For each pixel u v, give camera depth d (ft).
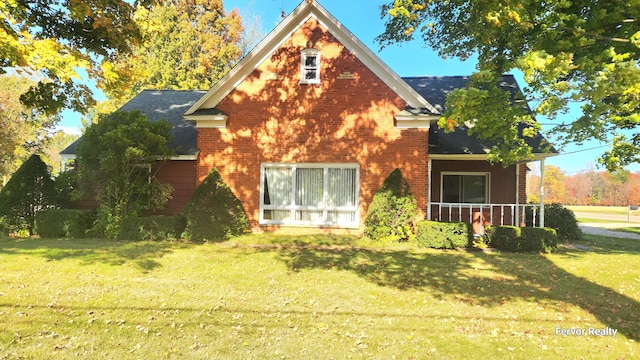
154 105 55.31
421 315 18.02
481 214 40.81
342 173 40.45
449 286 22.90
